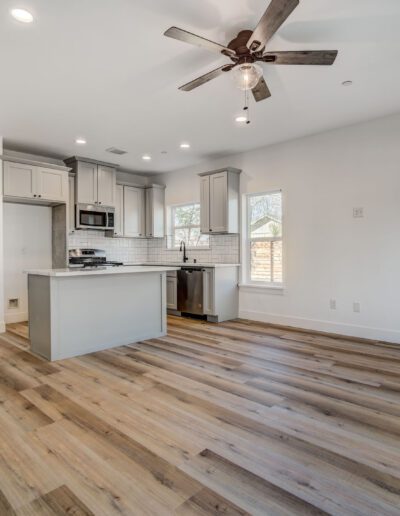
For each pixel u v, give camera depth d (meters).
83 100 3.47
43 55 2.65
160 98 3.44
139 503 1.45
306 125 4.21
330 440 1.92
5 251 5.07
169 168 6.31
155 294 4.21
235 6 2.16
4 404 2.36
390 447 1.85
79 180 5.47
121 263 6.17
